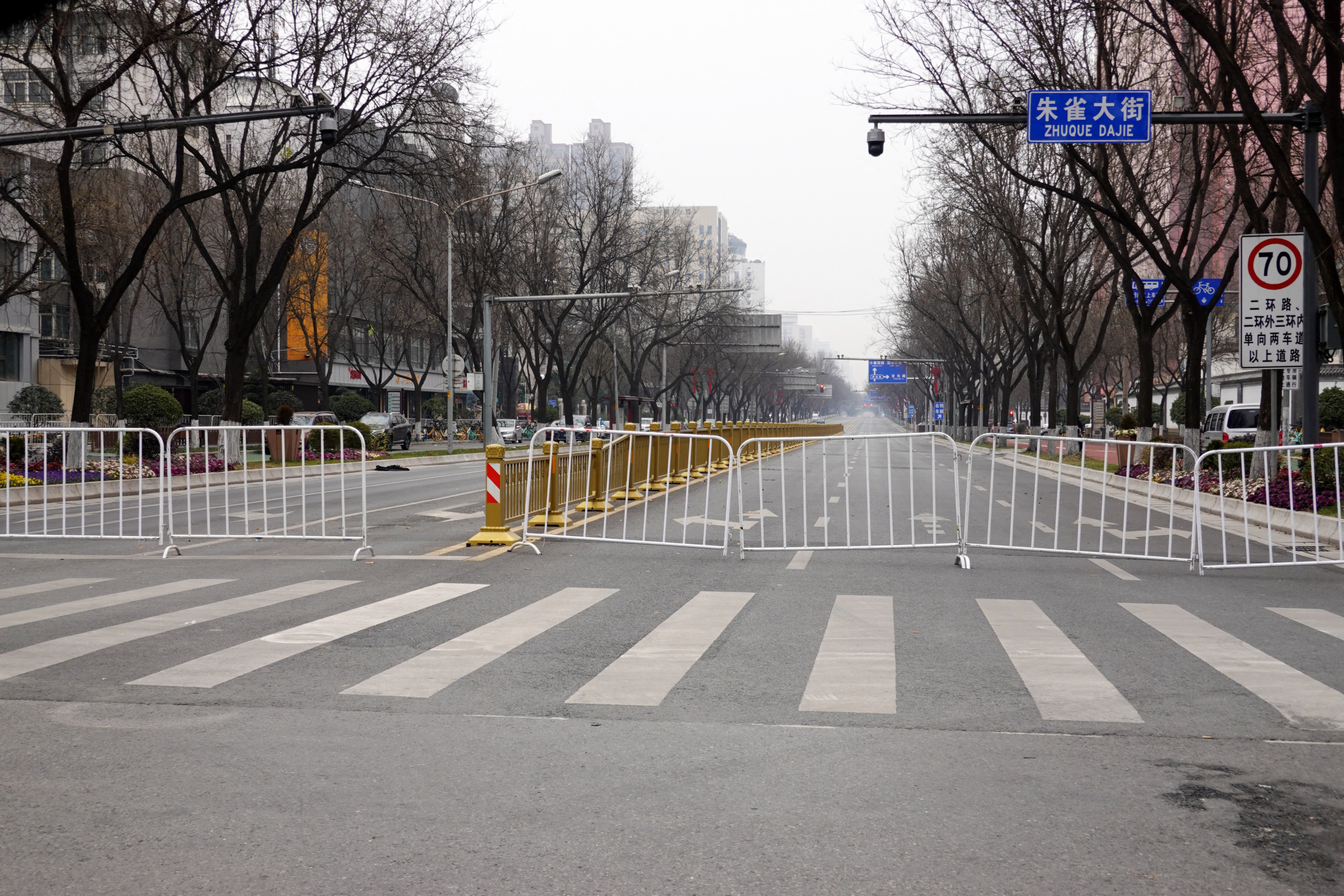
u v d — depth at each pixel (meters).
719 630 8.08
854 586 10.37
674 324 64.06
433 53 26.12
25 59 22.95
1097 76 21.84
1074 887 3.61
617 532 15.09
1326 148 14.85
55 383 51.69
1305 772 4.80
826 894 3.55
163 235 40.84
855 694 6.17
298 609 8.91
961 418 88.19
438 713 5.73
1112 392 89.12
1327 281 15.62
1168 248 24.86
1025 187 35.00
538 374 53.38
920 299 67.12
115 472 24.09
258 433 46.94
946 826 4.14
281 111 15.84
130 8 22.72
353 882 3.62
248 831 4.05
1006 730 5.46
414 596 9.56
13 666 6.79
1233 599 9.76
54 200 31.59
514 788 4.55
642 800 4.41
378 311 63.59
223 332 65.00
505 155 45.47
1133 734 5.39
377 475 31.56
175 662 6.89
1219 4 18.20
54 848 3.88
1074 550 13.23
